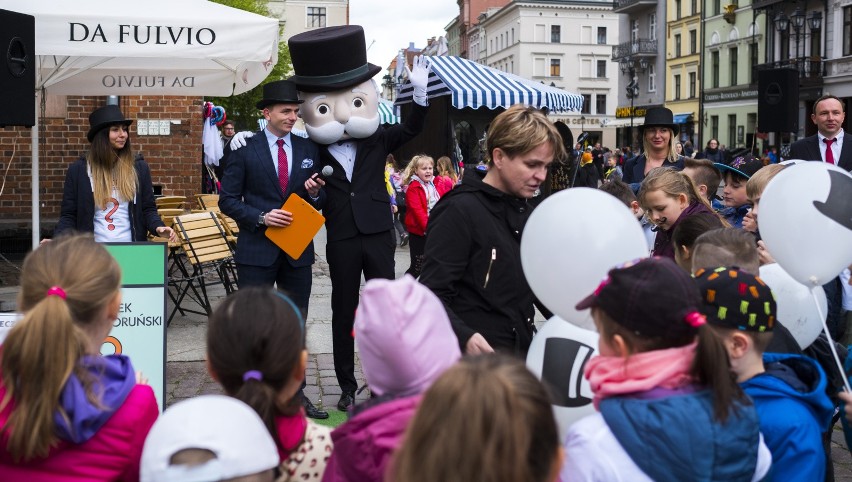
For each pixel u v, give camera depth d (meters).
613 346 2.13
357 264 5.66
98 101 12.60
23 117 5.89
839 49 41.22
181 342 7.23
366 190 5.68
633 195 5.27
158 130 13.00
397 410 1.99
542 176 3.36
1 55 5.66
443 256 3.36
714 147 27.56
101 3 6.83
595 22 84.69
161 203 10.23
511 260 3.40
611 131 84.00
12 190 12.37
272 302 2.22
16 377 2.16
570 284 2.64
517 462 1.46
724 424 2.01
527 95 14.75
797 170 3.08
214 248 8.20
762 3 46.31
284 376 2.18
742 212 5.71
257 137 5.58
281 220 5.35
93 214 6.14
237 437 1.86
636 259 2.38
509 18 87.25
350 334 5.66
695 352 2.05
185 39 6.80
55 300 2.20
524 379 1.55
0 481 2.23
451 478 1.45
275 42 7.92
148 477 1.84
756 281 2.40
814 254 3.00
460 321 3.28
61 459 2.22
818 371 2.50
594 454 2.05
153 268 4.75
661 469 1.99
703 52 53.88
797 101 9.65
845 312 4.77
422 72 5.79
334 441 2.07
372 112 5.66
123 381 2.31
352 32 5.59
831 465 3.24
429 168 11.55
